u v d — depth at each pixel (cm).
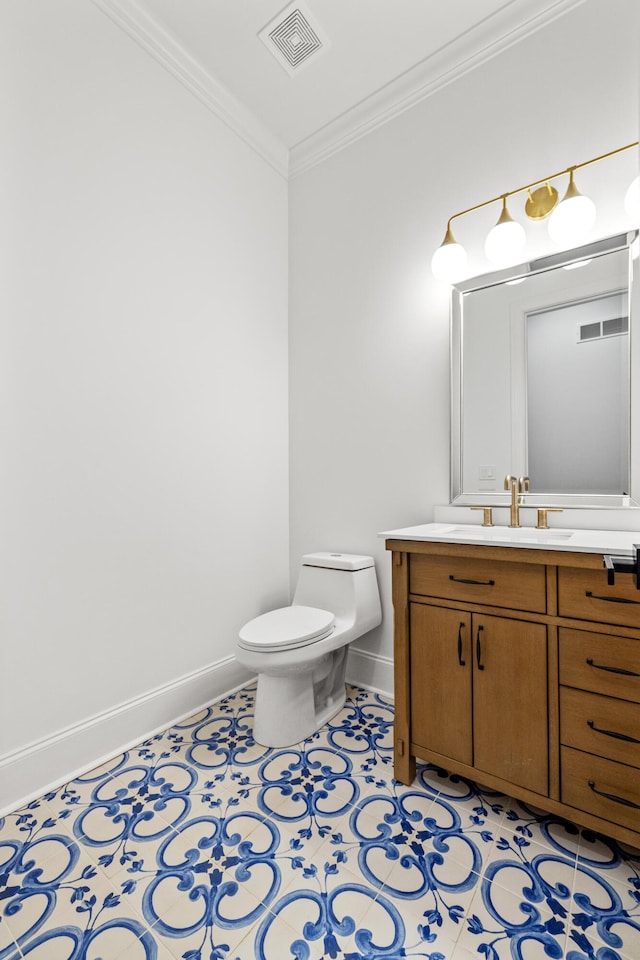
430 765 158
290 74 202
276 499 246
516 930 98
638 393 152
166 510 188
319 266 241
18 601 142
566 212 150
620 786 110
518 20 174
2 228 138
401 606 148
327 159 238
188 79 197
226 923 100
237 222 223
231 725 186
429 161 201
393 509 213
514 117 179
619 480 157
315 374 243
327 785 147
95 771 156
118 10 168
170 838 125
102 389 165
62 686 153
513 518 169
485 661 132
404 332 209
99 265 164
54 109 151
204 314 205
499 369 182
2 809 136
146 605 180
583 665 116
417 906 104
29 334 145
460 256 179
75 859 118
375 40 186
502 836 125
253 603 230
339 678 201
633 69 154
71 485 156
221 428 214
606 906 103
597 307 161
